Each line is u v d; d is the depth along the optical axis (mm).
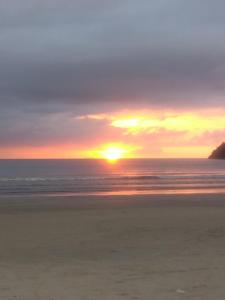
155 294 6848
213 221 17047
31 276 8219
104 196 31703
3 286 7402
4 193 35750
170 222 16797
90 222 17016
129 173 83188
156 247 11602
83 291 7047
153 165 148000
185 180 56969
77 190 39500
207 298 6621
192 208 23000
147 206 24469
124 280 7820
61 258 10266
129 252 10953
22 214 20266
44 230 15047
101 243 12398
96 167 123875
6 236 13805
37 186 44500
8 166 128500
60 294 6867
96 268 8984
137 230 14797
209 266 9008
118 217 18594
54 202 26906
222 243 12078
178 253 10656
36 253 10977
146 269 8789
